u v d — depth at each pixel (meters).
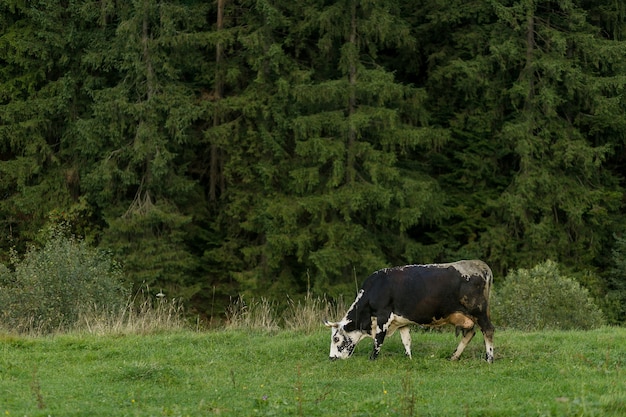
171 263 27.11
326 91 26.42
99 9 28.44
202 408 10.10
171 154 27.38
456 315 13.19
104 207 28.36
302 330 16.70
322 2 27.98
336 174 26.28
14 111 28.69
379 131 27.22
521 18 27.88
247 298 26.94
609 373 11.77
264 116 27.62
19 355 14.05
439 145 28.66
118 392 11.13
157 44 27.62
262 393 11.09
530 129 28.05
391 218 27.06
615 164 31.92
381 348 14.49
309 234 26.86
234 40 28.92
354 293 26.05
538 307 18.20
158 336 15.82
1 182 28.88
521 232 28.86
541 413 9.16
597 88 27.55
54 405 10.20
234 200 28.89
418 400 10.32
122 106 27.12
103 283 20.30
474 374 12.30
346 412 9.77
